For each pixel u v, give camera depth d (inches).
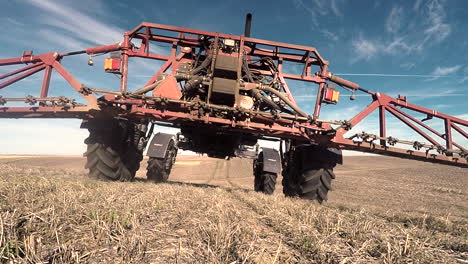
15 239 57.5
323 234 91.3
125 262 55.7
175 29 220.8
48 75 225.5
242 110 188.4
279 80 243.6
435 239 98.9
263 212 131.2
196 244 70.1
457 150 206.8
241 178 1630.2
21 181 152.8
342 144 204.7
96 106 190.5
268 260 62.7
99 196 121.2
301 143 254.4
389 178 1759.4
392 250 75.5
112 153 230.8
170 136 276.1
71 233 70.2
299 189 235.6
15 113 212.2
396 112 228.4
